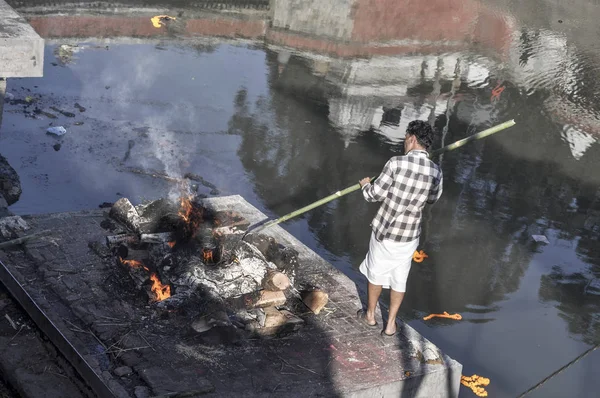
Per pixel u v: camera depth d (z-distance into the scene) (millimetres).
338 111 11250
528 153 10883
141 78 11203
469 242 8203
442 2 19781
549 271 7871
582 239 8680
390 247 5363
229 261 5754
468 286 7371
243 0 16141
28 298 5504
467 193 9344
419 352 5555
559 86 14352
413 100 12320
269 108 10922
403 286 5484
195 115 10242
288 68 12812
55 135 8992
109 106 10070
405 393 5273
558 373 6250
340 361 5309
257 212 7234
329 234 7934
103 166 8500
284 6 16391
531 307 7176
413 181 5168
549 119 12500
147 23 13859
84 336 5160
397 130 10906
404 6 18625
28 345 5301
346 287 6332
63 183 8008
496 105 12742
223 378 4945
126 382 4770
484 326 6770
